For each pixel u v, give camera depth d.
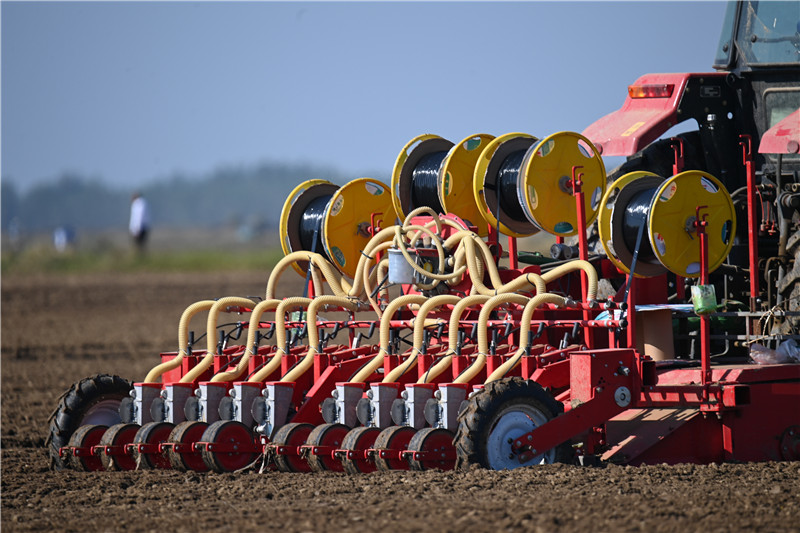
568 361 27.50
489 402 25.47
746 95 34.00
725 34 34.66
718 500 22.72
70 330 78.75
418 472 25.80
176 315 88.81
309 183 35.75
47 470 30.12
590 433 27.05
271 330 32.62
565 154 30.14
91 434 29.62
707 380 27.17
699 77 33.81
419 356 28.39
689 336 31.88
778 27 33.16
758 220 33.06
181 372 31.75
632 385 26.86
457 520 21.06
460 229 31.03
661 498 22.89
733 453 27.61
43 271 143.00
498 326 28.77
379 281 31.98
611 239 28.30
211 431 27.94
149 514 23.03
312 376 30.22
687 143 35.12
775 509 21.97
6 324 83.12
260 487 25.50
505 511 21.67
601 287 34.41
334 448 27.53
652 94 34.03
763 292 32.97
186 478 27.22
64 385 52.47
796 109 33.03
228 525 21.50
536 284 28.81
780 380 28.47
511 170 31.06
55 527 22.09
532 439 25.75
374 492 23.98
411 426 27.00
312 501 23.56
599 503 22.33
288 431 27.81
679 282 32.50
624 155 32.91
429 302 28.66
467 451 25.38
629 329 27.44
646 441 27.53
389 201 35.44
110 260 150.12
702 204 28.12
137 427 29.66
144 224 153.75
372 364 28.94
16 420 42.41
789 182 32.84
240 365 30.69
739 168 34.25
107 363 60.72
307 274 33.81
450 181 33.12
